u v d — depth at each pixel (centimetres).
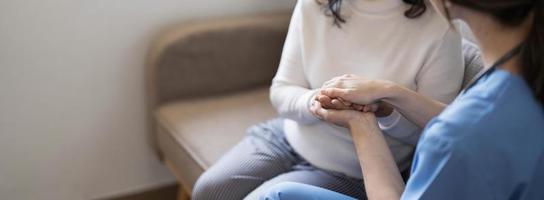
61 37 321
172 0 334
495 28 196
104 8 323
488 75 200
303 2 264
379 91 233
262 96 336
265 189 252
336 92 235
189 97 335
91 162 348
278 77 270
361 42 254
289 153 271
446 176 196
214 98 335
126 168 356
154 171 362
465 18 200
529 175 196
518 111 195
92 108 338
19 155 334
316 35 261
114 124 345
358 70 254
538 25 190
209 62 333
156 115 329
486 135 193
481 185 194
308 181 254
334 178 256
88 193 354
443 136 196
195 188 269
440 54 245
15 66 319
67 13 318
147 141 354
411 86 250
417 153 203
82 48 326
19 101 325
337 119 234
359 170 255
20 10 311
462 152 193
